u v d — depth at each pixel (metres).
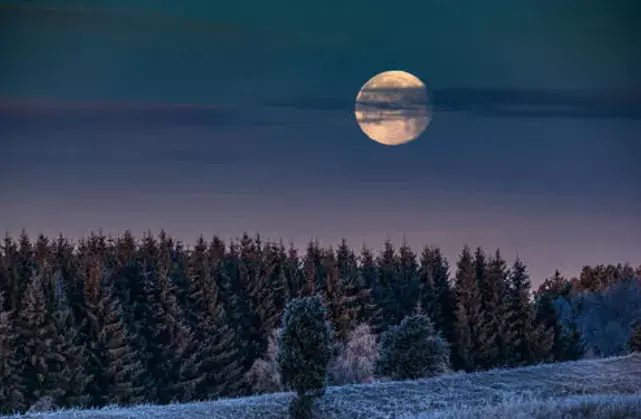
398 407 105.81
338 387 117.00
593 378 123.00
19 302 183.38
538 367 132.00
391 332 138.88
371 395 111.75
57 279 173.38
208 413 103.31
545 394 113.19
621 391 115.06
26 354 165.12
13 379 160.88
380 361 138.88
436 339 138.25
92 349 172.62
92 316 173.88
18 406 160.12
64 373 164.12
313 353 103.44
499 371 128.50
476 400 108.88
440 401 108.62
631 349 175.12
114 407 111.06
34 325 164.62
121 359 172.50
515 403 70.56
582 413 64.94
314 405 105.12
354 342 181.50
